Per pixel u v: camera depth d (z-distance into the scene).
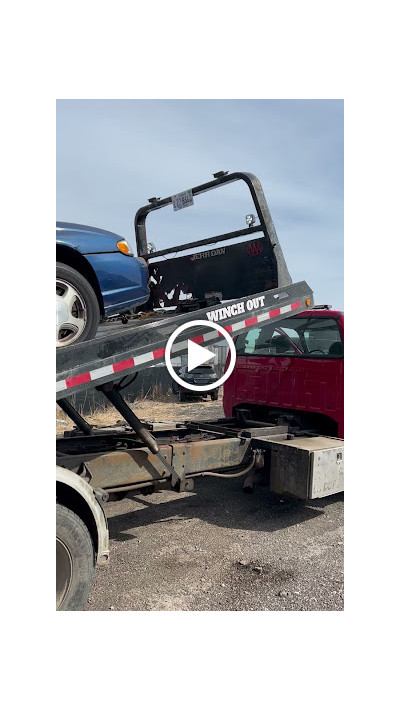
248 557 3.87
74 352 3.15
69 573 2.80
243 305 3.90
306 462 4.22
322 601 3.20
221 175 4.48
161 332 3.50
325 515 4.82
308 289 4.33
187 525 4.55
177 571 3.64
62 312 3.44
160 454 3.85
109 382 3.43
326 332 5.20
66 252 3.76
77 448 4.22
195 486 5.83
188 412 11.25
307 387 5.27
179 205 4.94
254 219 4.29
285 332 5.73
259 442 4.61
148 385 13.76
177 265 5.18
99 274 3.81
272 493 5.53
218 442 4.36
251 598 3.25
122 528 4.48
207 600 3.22
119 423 5.45
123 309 4.00
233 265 4.55
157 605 3.14
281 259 4.25
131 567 3.69
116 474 3.69
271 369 5.72
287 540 4.20
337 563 3.77
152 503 5.19
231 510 4.96
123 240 4.11
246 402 6.06
